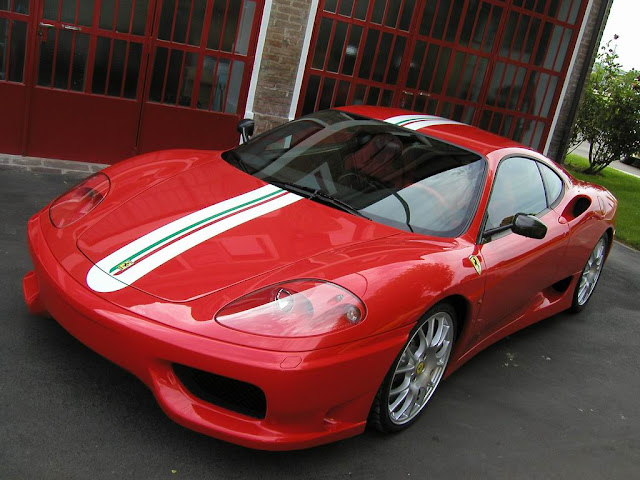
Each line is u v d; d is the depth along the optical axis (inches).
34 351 117.9
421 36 307.3
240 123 170.4
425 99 320.8
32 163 238.2
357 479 104.5
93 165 253.1
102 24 243.9
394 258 112.7
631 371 171.9
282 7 270.7
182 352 93.0
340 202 128.4
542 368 161.8
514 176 153.9
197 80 265.7
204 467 99.6
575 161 577.0
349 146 145.0
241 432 96.7
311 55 285.6
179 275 102.0
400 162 141.1
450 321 124.8
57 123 246.7
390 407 114.7
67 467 93.1
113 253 106.5
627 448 134.0
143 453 99.5
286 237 113.4
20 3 231.3
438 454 116.3
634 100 490.3
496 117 345.4
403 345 106.7
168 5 251.8
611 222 195.5
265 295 99.2
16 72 236.8
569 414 142.3
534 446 126.7
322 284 102.4
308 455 107.7
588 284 201.8
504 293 141.2
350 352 98.3
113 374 116.0
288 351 94.0
